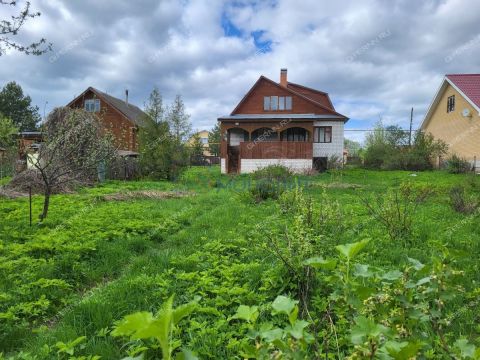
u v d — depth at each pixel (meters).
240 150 25.11
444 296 1.66
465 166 23.17
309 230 5.01
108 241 6.39
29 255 5.34
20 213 8.66
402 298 1.60
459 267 4.59
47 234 6.57
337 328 2.52
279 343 1.17
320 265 1.37
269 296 3.71
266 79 28.62
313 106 28.48
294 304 1.14
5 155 17.91
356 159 34.97
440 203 10.43
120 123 31.47
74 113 12.29
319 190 14.30
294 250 4.09
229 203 11.05
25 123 51.31
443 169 25.75
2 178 16.70
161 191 13.95
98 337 3.06
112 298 3.74
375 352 1.21
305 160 24.72
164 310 0.86
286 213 8.32
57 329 3.17
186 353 0.93
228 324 3.22
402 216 7.27
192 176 21.75
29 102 52.91
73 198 11.46
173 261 4.95
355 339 1.20
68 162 8.46
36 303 3.66
